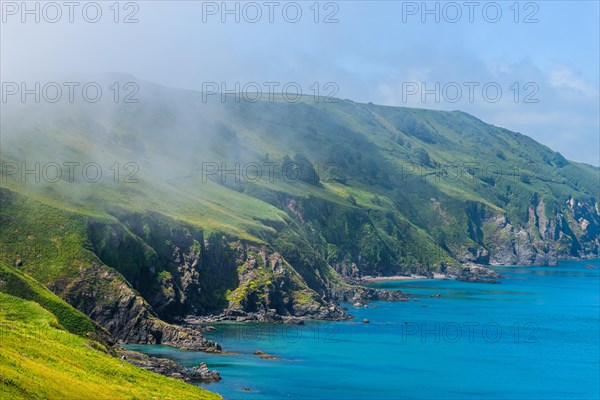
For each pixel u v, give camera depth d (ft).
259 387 561.84
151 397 434.30
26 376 376.27
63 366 435.53
